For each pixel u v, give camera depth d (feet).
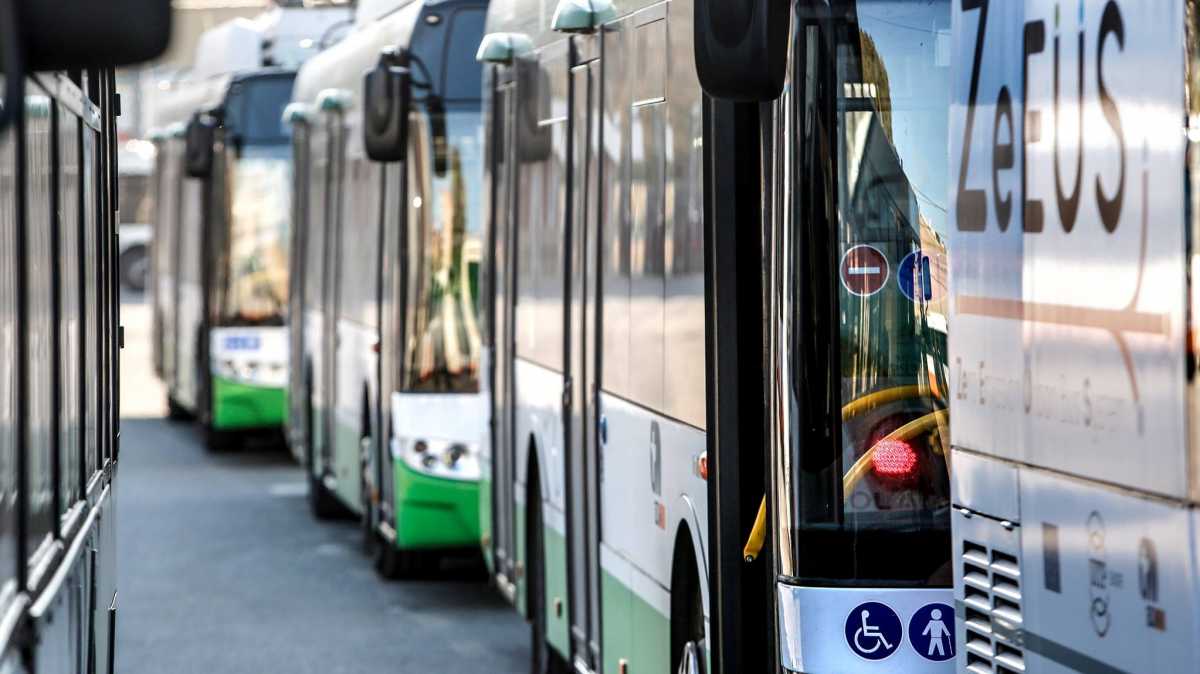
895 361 43.37
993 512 35.14
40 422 33.37
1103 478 30.78
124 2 26.68
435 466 95.25
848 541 43.14
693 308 50.39
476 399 95.61
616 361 59.21
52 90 35.63
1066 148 32.40
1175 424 28.63
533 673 73.72
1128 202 30.19
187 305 177.17
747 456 47.67
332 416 118.73
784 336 43.55
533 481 73.46
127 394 223.92
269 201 156.66
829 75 43.45
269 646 86.22
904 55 43.47
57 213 36.52
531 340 72.95
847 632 42.96
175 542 118.52
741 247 47.85
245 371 156.46
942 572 43.11
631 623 57.47
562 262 67.21
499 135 80.28
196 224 171.83
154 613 94.94
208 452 166.81
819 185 43.34
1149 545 29.27
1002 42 35.14
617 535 59.16
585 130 63.98
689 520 50.57
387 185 99.81
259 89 156.66
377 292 102.06
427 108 95.91
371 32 109.09
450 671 80.43
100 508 47.06
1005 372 34.65
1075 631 31.71
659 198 54.08
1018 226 34.17
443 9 96.27
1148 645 29.27
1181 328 28.53
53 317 35.94
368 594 99.96
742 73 38.22
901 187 43.42
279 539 119.44
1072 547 31.83
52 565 34.32
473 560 107.65
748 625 47.55
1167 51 29.17
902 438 43.29
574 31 63.41
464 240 96.02
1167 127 29.12
